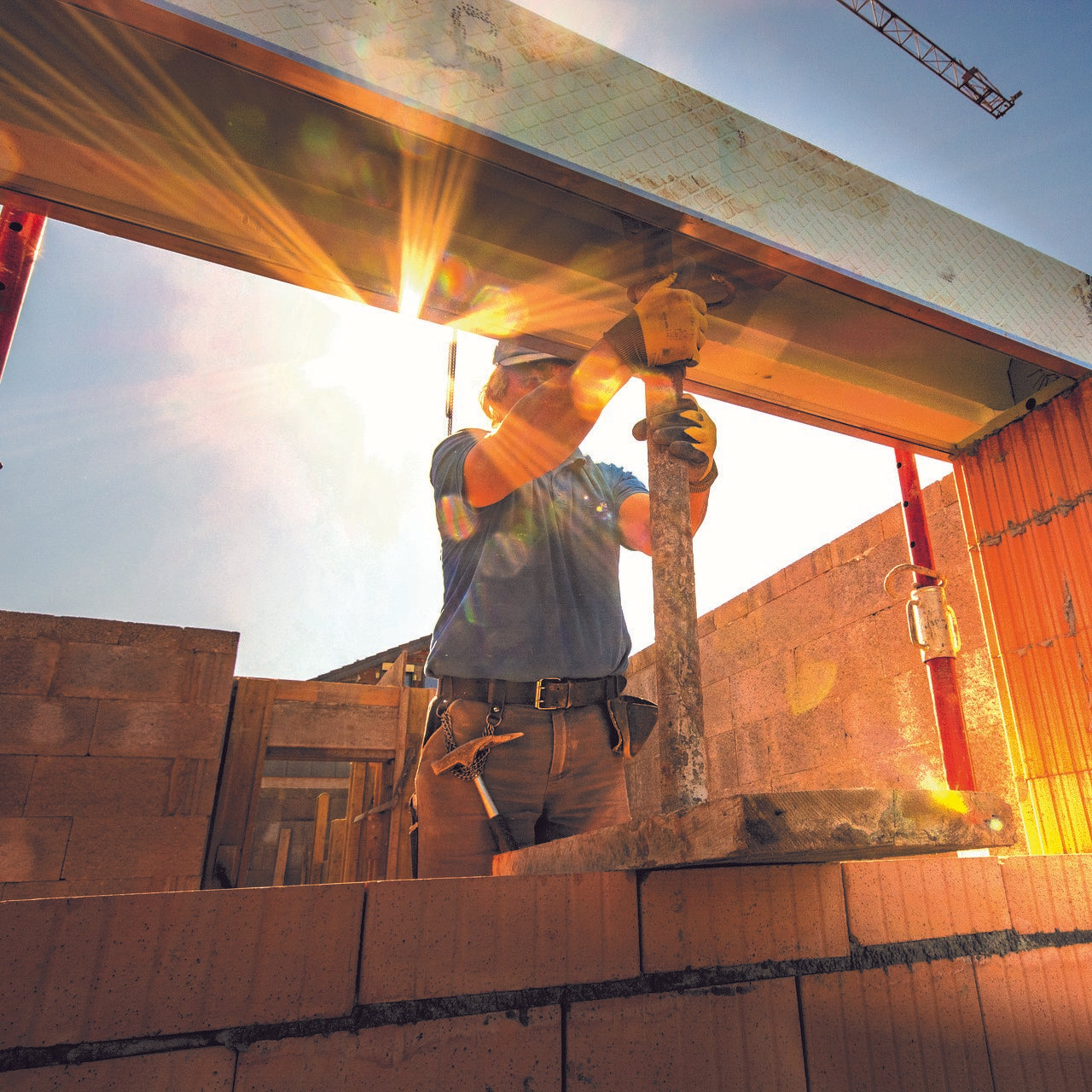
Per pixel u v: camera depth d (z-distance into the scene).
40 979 0.61
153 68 1.07
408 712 6.97
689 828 0.75
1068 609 1.64
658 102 1.24
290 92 1.12
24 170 1.18
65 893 5.11
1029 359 1.65
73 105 1.08
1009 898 1.14
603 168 1.14
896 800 0.76
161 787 5.52
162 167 1.19
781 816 0.70
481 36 1.10
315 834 13.28
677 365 1.07
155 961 0.65
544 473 1.29
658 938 0.87
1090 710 1.57
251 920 0.70
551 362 1.64
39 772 5.30
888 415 1.87
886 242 1.47
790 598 4.25
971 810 0.81
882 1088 0.93
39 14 0.99
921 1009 1.00
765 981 0.91
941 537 3.28
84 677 5.59
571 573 1.57
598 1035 0.80
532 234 1.40
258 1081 0.66
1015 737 1.72
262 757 6.40
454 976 0.76
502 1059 0.75
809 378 1.75
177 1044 0.64
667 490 0.99
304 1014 0.69
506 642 1.42
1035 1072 1.04
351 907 0.74
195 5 0.92
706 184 1.25
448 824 1.36
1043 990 1.11
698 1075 0.83
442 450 1.58
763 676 4.41
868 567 3.71
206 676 5.89
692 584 0.95
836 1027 0.93
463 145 1.07
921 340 1.71
